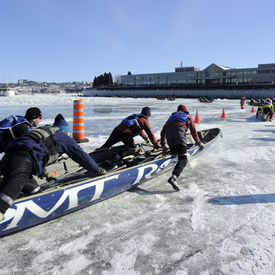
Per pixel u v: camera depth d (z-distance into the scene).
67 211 3.32
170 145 4.66
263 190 4.38
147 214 3.50
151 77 108.44
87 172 4.33
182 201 3.92
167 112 21.11
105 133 10.52
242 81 85.56
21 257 2.60
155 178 4.93
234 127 12.46
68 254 2.65
